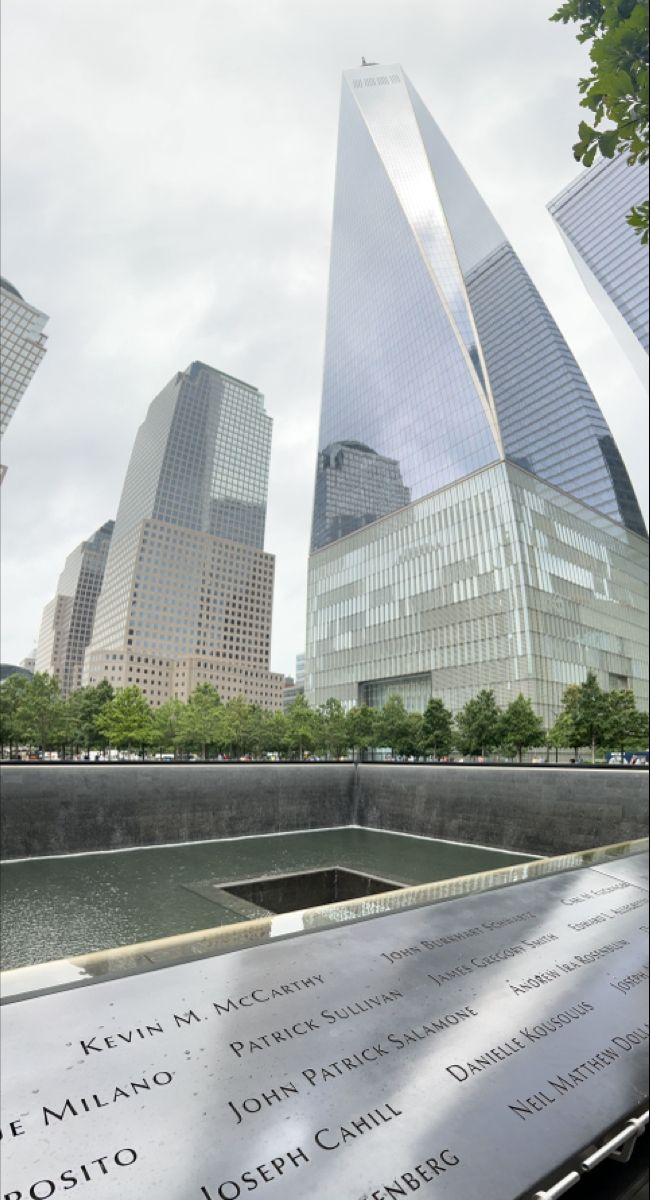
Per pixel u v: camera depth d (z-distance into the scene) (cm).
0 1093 309
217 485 18675
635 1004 492
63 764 2411
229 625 17000
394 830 3042
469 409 8275
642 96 293
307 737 6112
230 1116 318
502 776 2653
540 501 8138
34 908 1655
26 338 11844
